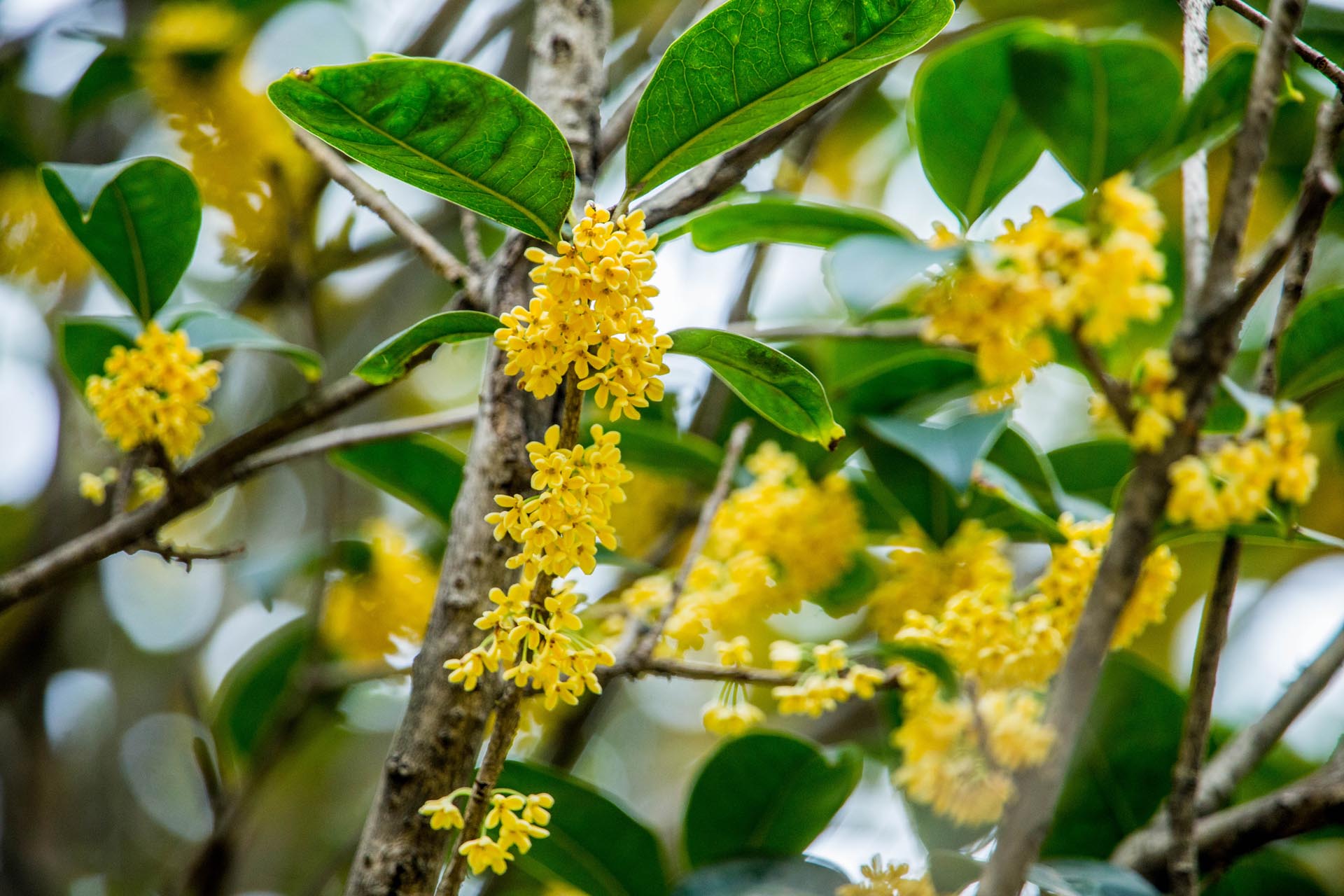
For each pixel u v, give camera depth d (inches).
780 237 65.6
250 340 66.2
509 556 60.4
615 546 58.1
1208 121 61.1
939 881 62.0
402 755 59.7
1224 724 69.0
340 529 69.7
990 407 58.7
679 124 59.6
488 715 60.0
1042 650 60.7
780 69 59.4
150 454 63.3
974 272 58.0
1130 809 65.5
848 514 65.7
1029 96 65.2
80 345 67.0
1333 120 58.7
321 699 70.2
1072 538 61.3
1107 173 65.2
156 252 65.2
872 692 60.7
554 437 57.9
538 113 58.4
